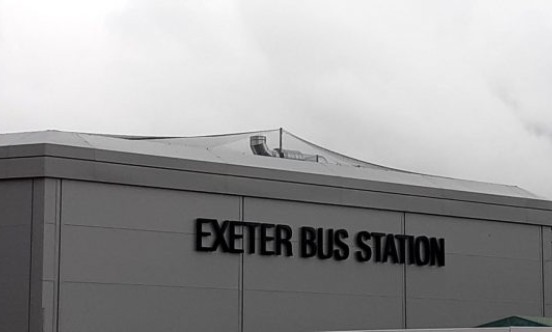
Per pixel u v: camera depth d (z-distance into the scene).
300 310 35.50
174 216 32.81
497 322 34.06
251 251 34.44
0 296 30.59
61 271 30.52
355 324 36.94
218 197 33.84
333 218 36.69
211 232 33.56
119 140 33.62
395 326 38.12
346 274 36.84
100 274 31.20
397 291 38.31
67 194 30.83
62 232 30.64
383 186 38.16
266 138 38.88
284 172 35.47
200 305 33.16
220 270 33.69
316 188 36.19
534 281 42.88
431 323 39.28
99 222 31.33
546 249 43.50
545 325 33.16
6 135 32.81
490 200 41.62
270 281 34.84
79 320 30.72
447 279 39.94
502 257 41.91
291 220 35.56
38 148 30.58
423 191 39.38
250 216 34.56
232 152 36.31
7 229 30.75
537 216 43.22
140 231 32.09
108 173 31.53
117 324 31.41
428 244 39.41
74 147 31.00
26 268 30.38
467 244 40.75
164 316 32.38
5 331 30.47
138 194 32.16
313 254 35.94
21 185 30.73
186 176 33.09
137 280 31.91
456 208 40.41
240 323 34.00
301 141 39.94
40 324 30.02
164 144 34.72
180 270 32.81
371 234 37.72
